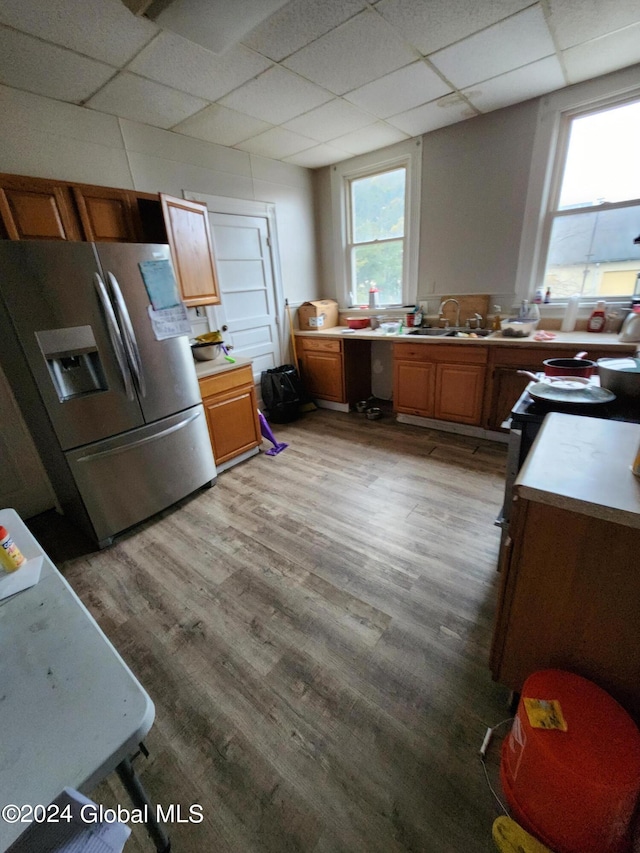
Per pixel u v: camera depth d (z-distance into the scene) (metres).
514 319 3.12
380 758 1.12
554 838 0.87
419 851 0.93
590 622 0.93
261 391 3.94
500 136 2.88
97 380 2.07
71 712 0.58
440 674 1.34
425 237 3.52
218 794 1.06
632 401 1.36
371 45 1.93
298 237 4.09
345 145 3.36
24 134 2.16
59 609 0.79
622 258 2.75
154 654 1.48
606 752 0.82
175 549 2.09
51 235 2.10
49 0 1.46
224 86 2.23
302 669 1.39
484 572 1.79
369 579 1.79
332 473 2.81
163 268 2.22
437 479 2.63
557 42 2.00
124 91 2.20
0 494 2.38
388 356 4.25
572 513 0.86
